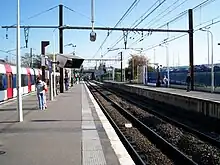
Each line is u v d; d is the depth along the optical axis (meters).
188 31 37.56
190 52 39.19
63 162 8.56
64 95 38.59
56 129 13.71
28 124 15.05
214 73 41.59
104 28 32.75
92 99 32.06
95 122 15.85
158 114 24.14
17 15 15.25
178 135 15.95
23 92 40.44
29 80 45.09
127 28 32.72
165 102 30.00
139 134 15.87
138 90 44.81
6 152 9.64
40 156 9.17
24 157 9.06
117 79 130.50
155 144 13.61
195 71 46.72
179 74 55.00
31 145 10.59
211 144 13.82
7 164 8.36
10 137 11.91
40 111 20.62
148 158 11.03
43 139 11.55
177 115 25.03
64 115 18.59
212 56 38.91
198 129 18.17
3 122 15.63
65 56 31.22
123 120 21.08
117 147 10.35
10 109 21.80
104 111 22.56
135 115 24.64
